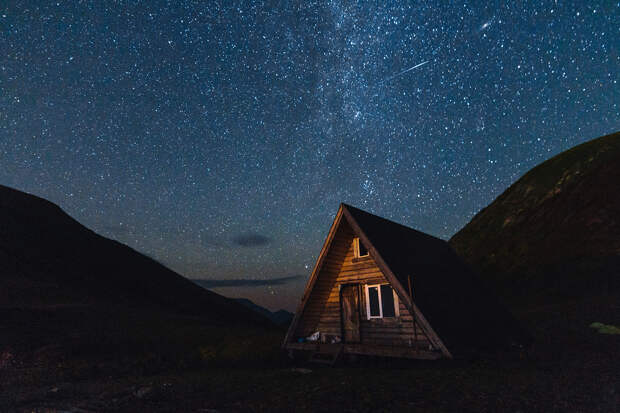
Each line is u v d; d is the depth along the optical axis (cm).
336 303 1485
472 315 1278
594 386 767
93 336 2098
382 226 1477
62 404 826
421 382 841
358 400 710
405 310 1255
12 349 1775
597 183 4775
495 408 629
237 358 1470
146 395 862
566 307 2450
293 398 756
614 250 3572
